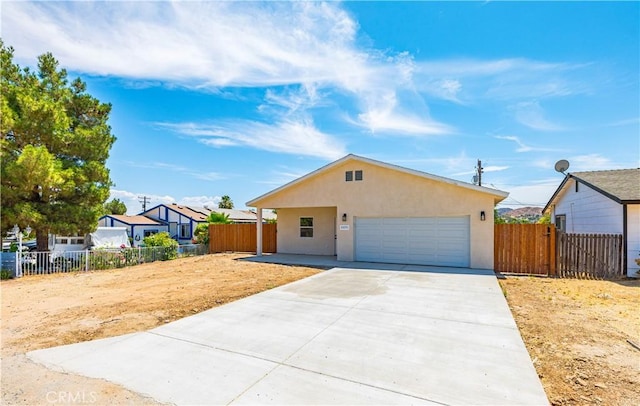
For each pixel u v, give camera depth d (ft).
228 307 22.25
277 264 44.73
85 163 52.24
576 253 35.73
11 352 15.14
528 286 30.27
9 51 49.88
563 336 16.83
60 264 43.29
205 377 12.37
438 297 24.68
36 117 47.52
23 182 44.45
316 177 47.83
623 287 29.91
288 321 19.02
